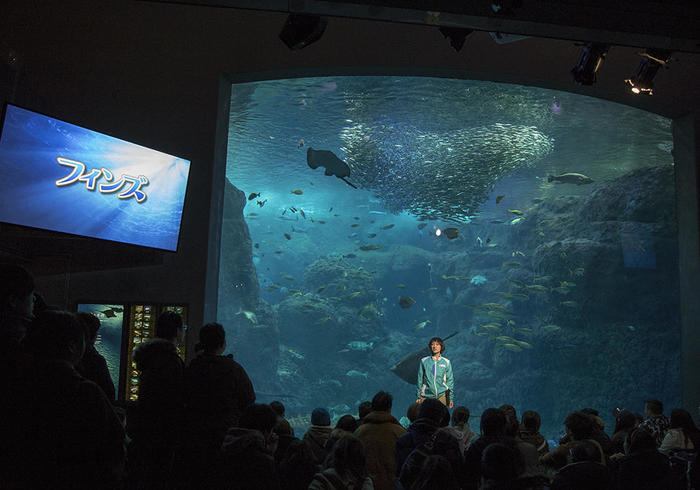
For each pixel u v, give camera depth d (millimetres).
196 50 9062
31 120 6609
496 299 30406
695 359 9727
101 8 8969
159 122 8789
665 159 22234
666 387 22984
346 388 30156
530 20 4688
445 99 14875
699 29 4840
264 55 9148
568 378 25234
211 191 8680
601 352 24391
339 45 9289
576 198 27750
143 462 3590
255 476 3129
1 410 2178
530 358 26922
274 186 29953
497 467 3006
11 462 2141
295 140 20219
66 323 2312
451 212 20422
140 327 8180
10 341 2350
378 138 17891
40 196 6691
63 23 8844
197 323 8273
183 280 8375
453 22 4684
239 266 26141
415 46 9422
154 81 8891
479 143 17781
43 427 2158
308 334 30531
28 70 8641
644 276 23781
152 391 3639
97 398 2232
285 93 14766
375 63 9312
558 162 22938
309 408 28719
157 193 7785
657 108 10055
